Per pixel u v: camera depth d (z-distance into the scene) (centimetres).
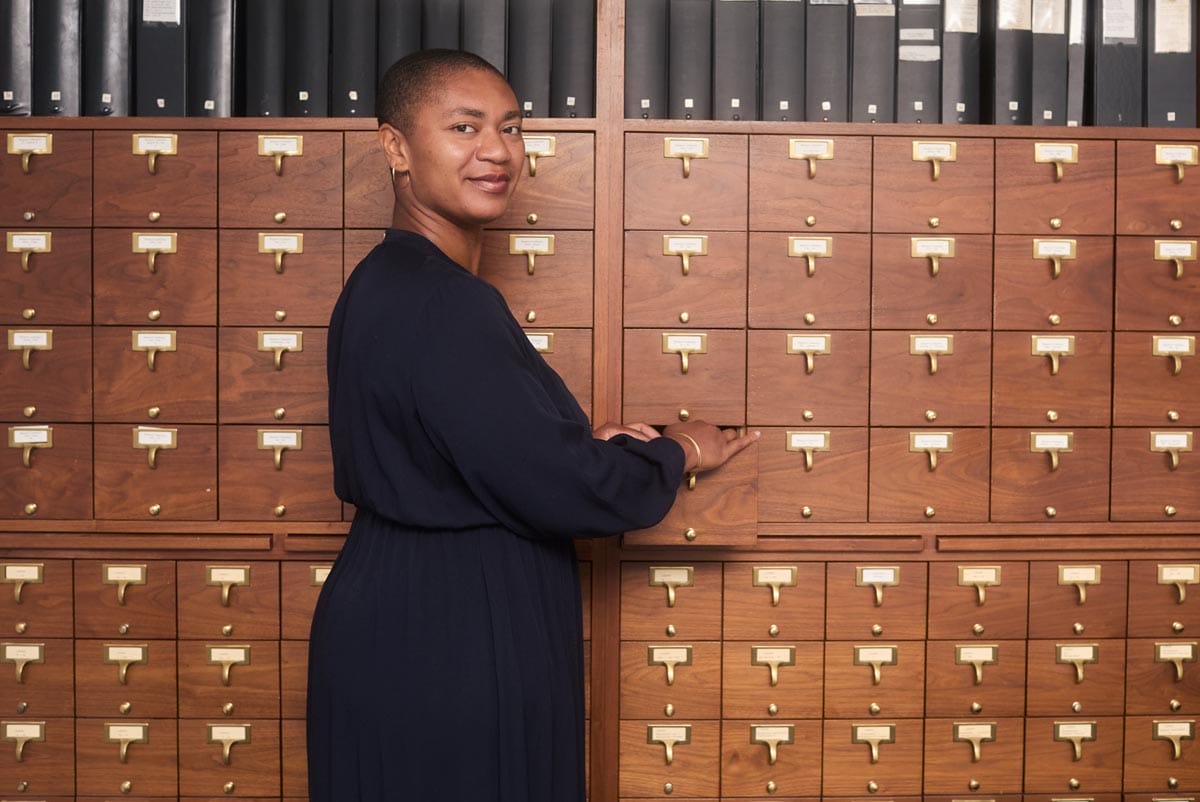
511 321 135
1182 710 195
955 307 189
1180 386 192
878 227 188
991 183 188
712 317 188
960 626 192
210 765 191
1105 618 193
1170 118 193
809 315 188
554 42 190
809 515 190
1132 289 190
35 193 185
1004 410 190
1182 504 193
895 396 190
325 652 134
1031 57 193
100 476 187
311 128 184
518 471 125
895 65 192
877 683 192
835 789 193
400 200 147
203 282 186
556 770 135
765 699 192
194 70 189
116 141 184
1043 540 191
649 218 187
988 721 193
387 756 129
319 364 187
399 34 189
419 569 131
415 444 129
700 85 190
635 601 190
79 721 190
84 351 186
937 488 191
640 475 137
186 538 188
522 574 133
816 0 190
